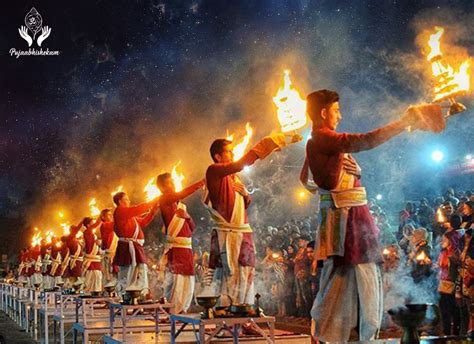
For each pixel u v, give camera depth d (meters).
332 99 4.35
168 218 8.73
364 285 4.14
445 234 8.32
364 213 4.26
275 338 6.42
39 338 14.70
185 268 8.66
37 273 20.75
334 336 4.17
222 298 6.60
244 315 5.66
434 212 10.14
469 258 7.45
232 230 6.62
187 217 8.79
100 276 12.65
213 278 6.75
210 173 6.52
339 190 4.25
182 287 8.65
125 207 9.60
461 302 7.86
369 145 4.03
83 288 12.68
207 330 7.50
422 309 3.34
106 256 12.23
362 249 4.18
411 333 3.37
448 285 8.15
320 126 4.35
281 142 5.75
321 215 4.32
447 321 8.23
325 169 4.23
